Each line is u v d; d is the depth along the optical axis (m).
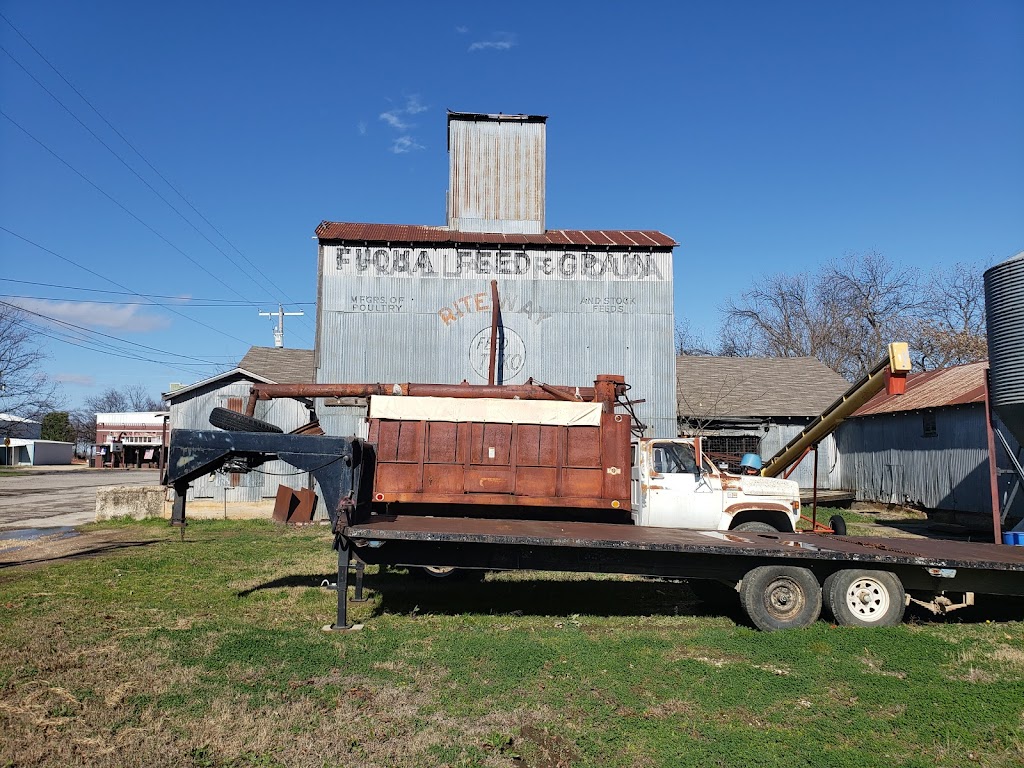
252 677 6.08
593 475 10.99
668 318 20.28
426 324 19.95
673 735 5.05
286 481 19.50
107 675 6.05
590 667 6.54
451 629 7.93
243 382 19.94
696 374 29.16
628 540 8.12
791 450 14.05
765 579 8.18
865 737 5.08
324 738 4.85
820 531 12.79
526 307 20.12
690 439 11.09
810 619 8.21
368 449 9.54
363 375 19.72
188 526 17.83
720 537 8.93
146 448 65.25
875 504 24.34
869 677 6.34
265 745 4.72
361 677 6.15
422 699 5.66
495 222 22.36
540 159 22.70
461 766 4.52
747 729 5.20
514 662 6.60
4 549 14.00
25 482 40.97
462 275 20.14
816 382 28.50
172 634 7.34
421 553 8.42
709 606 9.49
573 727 5.18
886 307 46.19
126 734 4.86
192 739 4.79
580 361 20.05
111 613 8.34
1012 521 17.48
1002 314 12.97
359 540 8.16
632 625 8.38
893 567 8.45
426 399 11.18
